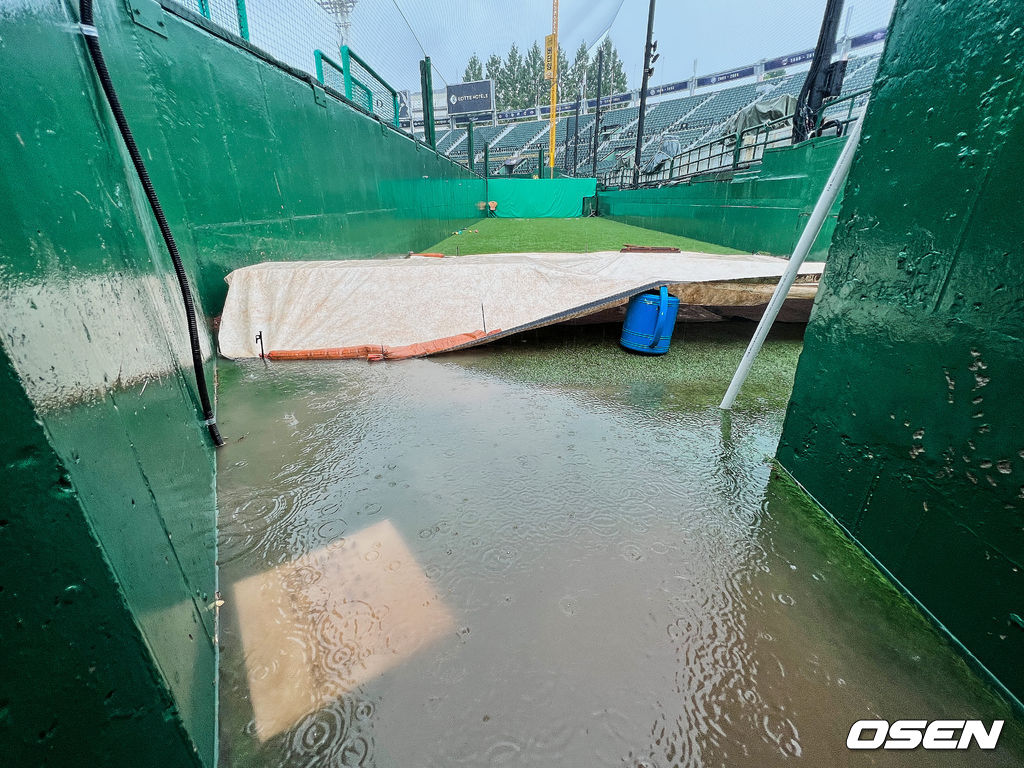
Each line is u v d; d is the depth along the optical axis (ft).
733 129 34.96
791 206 20.11
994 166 3.35
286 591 4.04
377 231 19.54
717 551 4.63
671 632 3.71
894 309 4.34
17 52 2.24
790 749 2.93
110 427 2.31
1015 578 3.24
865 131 4.73
